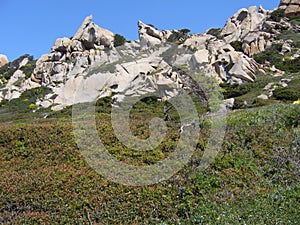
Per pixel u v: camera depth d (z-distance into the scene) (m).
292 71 33.28
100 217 7.39
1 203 7.96
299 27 46.72
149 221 7.20
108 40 43.72
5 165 10.05
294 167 8.89
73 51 45.16
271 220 6.82
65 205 7.70
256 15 48.56
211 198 7.58
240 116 12.09
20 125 12.16
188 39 38.69
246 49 40.12
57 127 11.52
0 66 71.25
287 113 11.62
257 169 8.86
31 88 43.28
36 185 8.27
